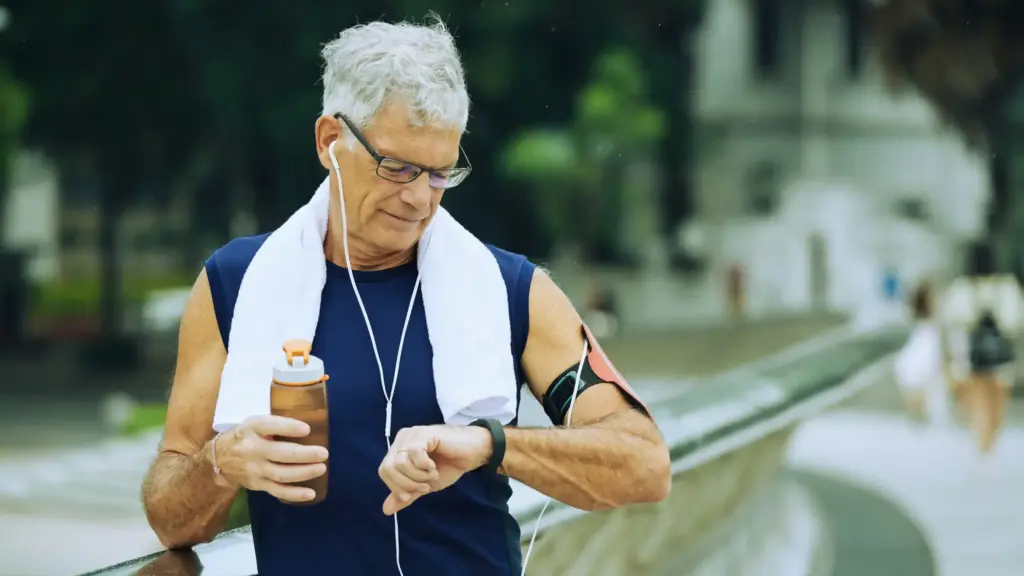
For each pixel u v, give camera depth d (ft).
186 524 7.97
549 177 116.88
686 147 162.61
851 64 175.32
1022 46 86.17
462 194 124.67
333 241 8.35
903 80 93.86
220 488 7.55
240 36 106.22
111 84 112.47
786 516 29.45
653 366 92.63
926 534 35.65
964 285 55.67
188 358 8.29
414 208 7.88
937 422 65.16
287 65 106.73
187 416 8.20
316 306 8.13
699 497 19.98
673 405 18.04
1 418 84.53
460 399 7.94
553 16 120.37
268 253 8.20
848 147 175.22
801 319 80.84
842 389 26.07
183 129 116.78
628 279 158.92
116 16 109.29
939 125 111.96
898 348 34.12
